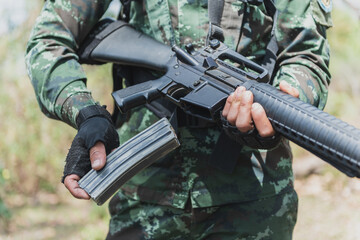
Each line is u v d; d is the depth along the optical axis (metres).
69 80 1.62
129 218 1.78
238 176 1.67
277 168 1.71
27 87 6.75
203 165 1.68
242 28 1.70
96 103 1.58
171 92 1.59
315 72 1.70
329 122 1.31
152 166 1.72
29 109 6.70
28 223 5.12
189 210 1.70
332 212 4.66
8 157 6.56
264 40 1.74
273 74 1.76
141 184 1.74
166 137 1.53
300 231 4.32
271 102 1.39
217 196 1.67
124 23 1.78
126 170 1.51
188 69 1.59
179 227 1.72
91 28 1.77
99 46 1.75
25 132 6.66
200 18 1.69
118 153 1.52
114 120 1.83
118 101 1.58
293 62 1.70
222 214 1.69
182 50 1.62
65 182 1.50
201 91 1.52
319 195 5.19
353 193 5.12
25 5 6.62
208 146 1.68
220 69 1.56
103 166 1.49
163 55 1.66
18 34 6.70
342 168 1.30
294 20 1.71
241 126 1.40
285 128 1.37
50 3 1.73
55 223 5.14
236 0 1.68
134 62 1.69
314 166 5.73
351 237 4.11
